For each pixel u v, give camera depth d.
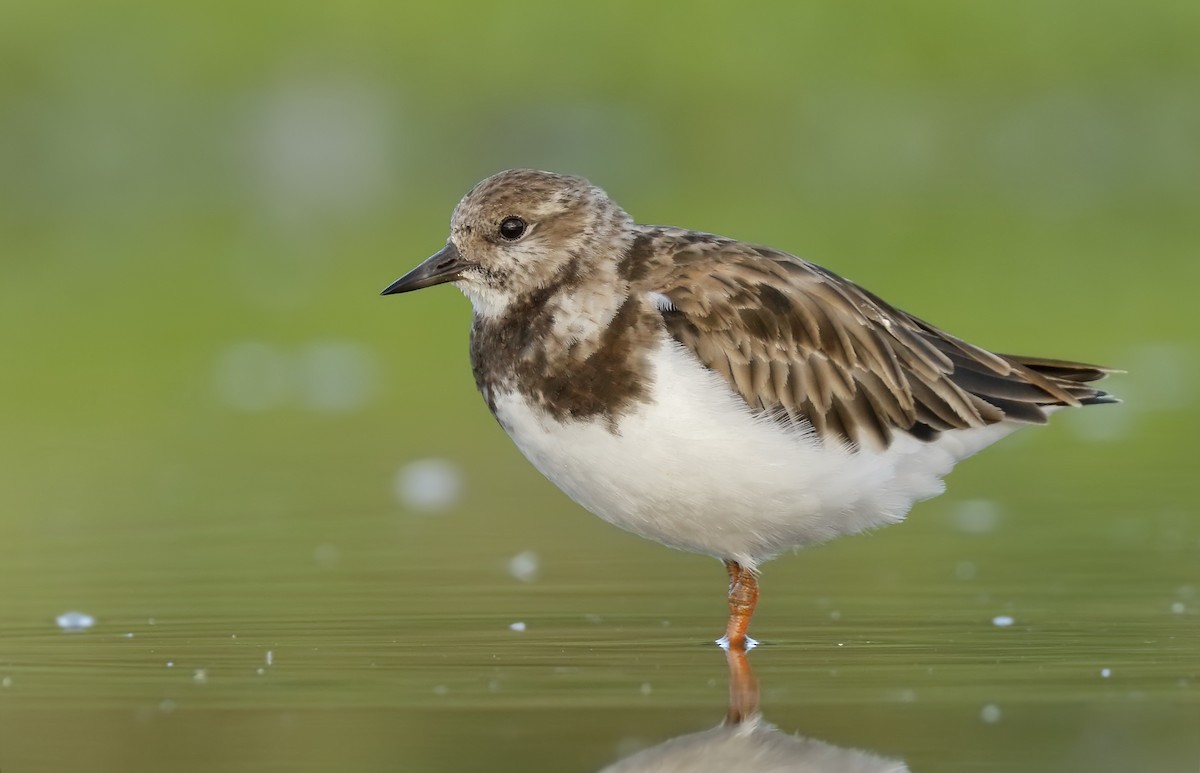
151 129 31.81
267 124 32.06
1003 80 34.06
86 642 10.19
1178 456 16.08
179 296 24.30
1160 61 34.06
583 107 32.47
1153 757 7.82
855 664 9.57
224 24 32.78
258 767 7.79
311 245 27.16
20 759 7.96
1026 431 17.39
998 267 24.66
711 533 10.22
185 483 15.41
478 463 16.31
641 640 10.22
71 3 32.81
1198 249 26.02
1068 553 12.38
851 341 10.38
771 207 28.95
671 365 9.84
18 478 15.63
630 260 10.30
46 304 23.80
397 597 11.34
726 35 33.59
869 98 33.59
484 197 10.49
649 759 7.92
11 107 31.41
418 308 24.05
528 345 10.16
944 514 13.83
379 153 32.22
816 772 7.75
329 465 16.20
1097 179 32.91
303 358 21.52
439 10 33.16
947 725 8.36
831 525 10.48
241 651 9.96
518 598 11.31
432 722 8.50
